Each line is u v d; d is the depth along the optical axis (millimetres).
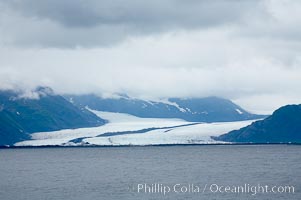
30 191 136625
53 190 138000
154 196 124875
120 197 124188
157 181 157125
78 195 128250
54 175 182375
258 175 173375
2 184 153000
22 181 161500
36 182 158125
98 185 148125
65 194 130375
